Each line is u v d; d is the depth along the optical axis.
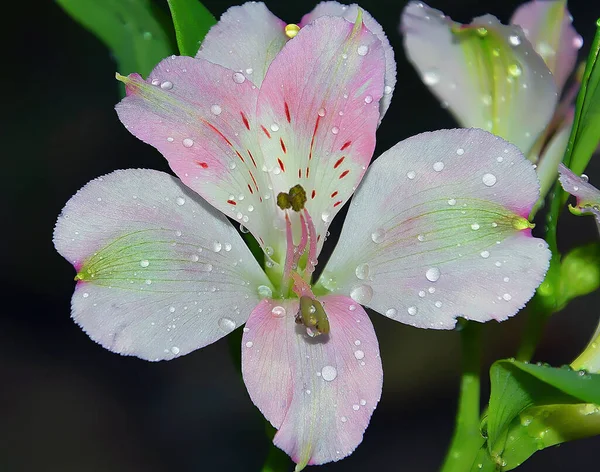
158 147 0.29
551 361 0.58
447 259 0.29
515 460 0.30
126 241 0.29
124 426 0.59
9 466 0.57
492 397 0.29
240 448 0.57
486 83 0.32
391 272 0.29
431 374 0.59
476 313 0.28
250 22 0.30
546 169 0.31
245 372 0.28
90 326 0.28
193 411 0.59
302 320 0.28
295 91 0.29
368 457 0.57
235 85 0.29
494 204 0.28
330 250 0.55
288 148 0.30
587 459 0.57
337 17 0.29
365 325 0.29
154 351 0.28
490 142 0.29
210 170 0.29
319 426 0.28
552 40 0.32
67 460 0.57
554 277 0.31
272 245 0.30
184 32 0.31
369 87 0.29
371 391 0.28
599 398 0.27
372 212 0.29
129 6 0.32
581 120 0.30
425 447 0.57
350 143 0.29
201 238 0.29
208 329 0.29
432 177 0.29
